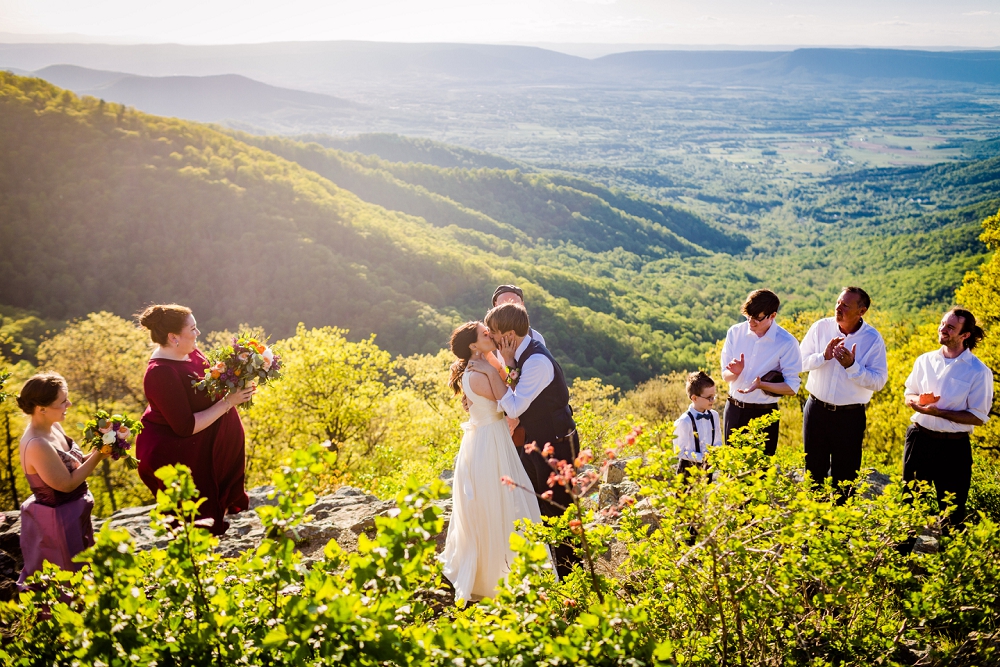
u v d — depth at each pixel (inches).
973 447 524.7
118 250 3410.4
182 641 71.2
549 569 94.2
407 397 767.1
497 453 142.3
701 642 87.4
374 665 66.5
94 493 791.7
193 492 78.4
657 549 94.0
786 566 89.0
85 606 77.4
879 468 367.9
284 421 669.9
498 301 178.1
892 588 101.6
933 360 167.2
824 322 180.9
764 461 113.3
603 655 65.8
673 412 1045.2
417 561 72.0
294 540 79.4
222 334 773.3
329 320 3292.3
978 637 89.5
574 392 1293.1
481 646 68.4
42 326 1819.6
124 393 838.5
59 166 3752.5
